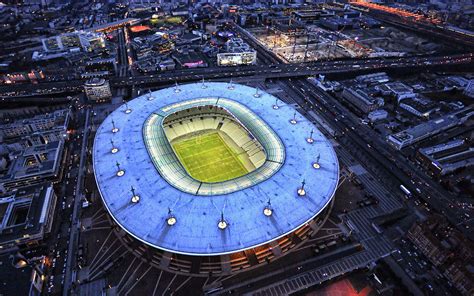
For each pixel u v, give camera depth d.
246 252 127.00
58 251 132.00
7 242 128.75
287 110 188.75
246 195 128.25
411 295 117.38
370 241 137.25
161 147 155.38
